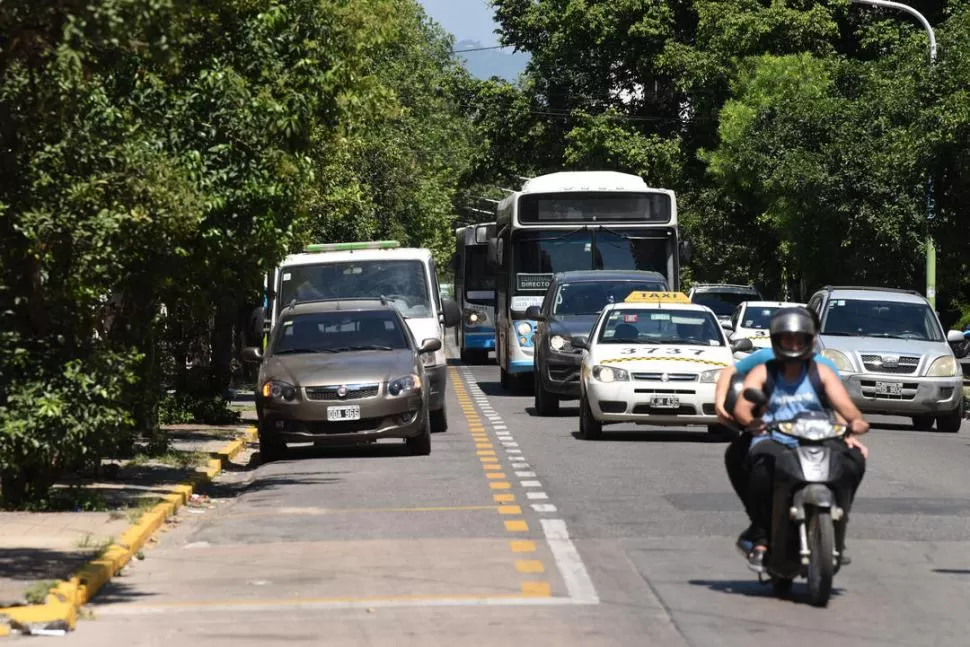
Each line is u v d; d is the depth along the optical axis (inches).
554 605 874.8
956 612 855.7
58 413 1210.0
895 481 1535.4
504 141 5816.9
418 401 1808.6
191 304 1772.9
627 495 1403.8
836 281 3560.5
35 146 1173.1
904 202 3213.6
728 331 3166.8
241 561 1051.9
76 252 1223.5
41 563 978.1
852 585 941.2
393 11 1819.6
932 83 2866.6
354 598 900.0
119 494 1396.4
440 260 6722.4
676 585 938.7
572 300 2613.2
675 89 5408.5
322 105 1592.0
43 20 908.0
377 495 1434.5
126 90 1460.4
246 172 1515.7
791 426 868.0
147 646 768.3
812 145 3782.0
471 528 1195.3
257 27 1535.4
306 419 1791.3
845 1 4790.8
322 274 2383.1
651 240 2957.7
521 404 2815.0
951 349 2411.4
